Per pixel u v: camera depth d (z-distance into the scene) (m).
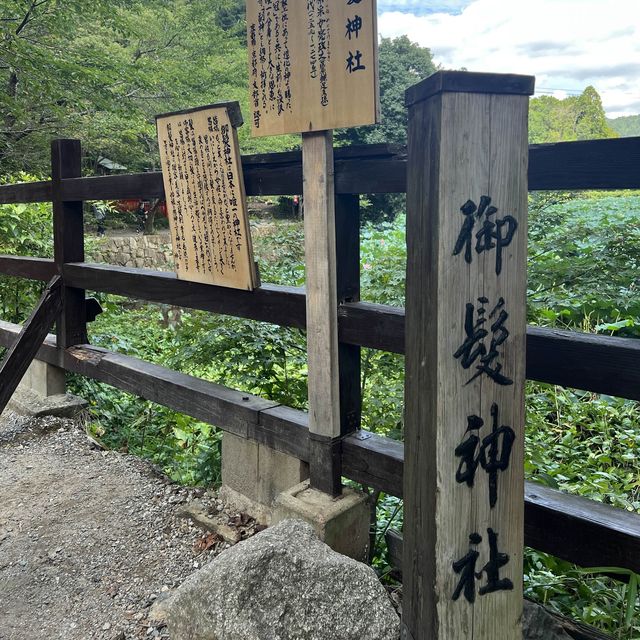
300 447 2.61
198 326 3.62
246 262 2.69
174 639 1.96
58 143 3.86
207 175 2.73
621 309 3.84
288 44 2.27
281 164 2.52
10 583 2.53
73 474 3.49
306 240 2.35
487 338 1.36
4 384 3.71
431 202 1.31
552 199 4.41
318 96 2.19
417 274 1.38
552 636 1.88
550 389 3.96
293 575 1.87
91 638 2.19
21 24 8.34
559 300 3.64
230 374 3.62
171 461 4.04
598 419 3.83
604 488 2.80
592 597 2.25
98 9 8.80
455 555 1.39
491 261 1.35
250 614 1.79
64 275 3.96
